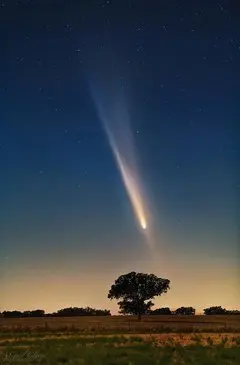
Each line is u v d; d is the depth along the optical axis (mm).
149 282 121062
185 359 28828
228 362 28359
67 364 27188
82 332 57781
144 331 59562
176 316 121062
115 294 121500
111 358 29188
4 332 58156
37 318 117562
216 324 86938
